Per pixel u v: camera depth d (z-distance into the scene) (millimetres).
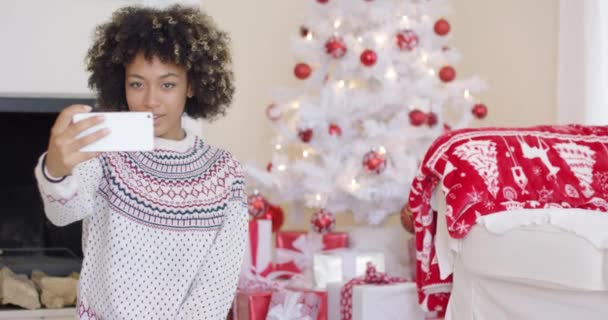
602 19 3285
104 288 1662
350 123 3410
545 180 2588
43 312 3123
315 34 3465
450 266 2676
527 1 3848
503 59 3971
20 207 3453
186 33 1738
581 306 2148
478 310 2518
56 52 3264
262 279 2965
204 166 1751
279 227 3533
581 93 3334
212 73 1829
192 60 1748
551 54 3723
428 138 3432
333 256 3184
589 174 2621
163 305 1681
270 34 4078
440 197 2707
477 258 2455
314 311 2854
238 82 4039
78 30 3277
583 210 2365
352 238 3420
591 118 3303
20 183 3451
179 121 1781
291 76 4098
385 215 3418
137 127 1498
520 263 2279
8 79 3229
